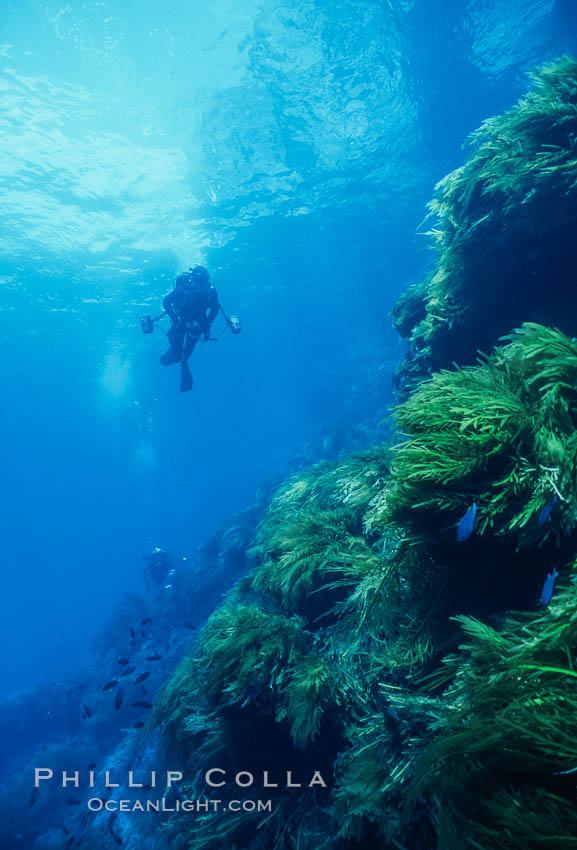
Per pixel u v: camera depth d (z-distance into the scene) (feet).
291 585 11.28
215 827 10.08
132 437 251.80
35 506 318.86
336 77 52.49
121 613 65.98
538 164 8.97
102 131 47.57
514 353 6.48
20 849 34.22
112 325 103.50
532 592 5.61
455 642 6.05
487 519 5.36
